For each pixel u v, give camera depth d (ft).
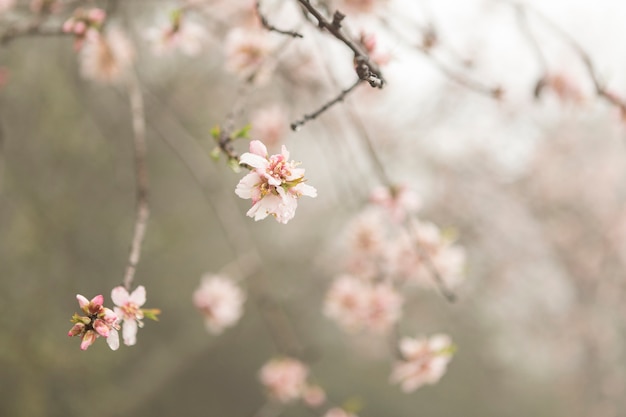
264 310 10.57
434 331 33.30
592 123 28.22
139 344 28.53
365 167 11.16
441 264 10.18
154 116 12.57
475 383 36.52
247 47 7.52
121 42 9.64
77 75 15.28
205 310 9.55
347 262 10.97
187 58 17.63
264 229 29.96
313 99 10.84
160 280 28.12
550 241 28.94
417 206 8.86
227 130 4.95
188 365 28.86
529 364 39.60
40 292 19.27
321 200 29.55
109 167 20.70
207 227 29.66
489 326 33.24
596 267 29.25
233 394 33.83
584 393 31.40
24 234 18.86
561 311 32.14
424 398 37.17
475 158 26.04
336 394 35.94
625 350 32.91
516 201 28.30
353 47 4.08
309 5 4.06
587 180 29.40
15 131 18.31
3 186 17.87
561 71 9.82
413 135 21.31
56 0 8.46
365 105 14.24
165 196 27.22
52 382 21.56
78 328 3.95
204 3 8.75
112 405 24.09
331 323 35.55
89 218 22.03
